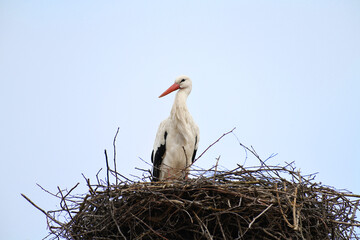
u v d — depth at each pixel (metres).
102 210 11.05
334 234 10.95
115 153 10.73
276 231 10.61
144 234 10.58
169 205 10.75
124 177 11.12
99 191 10.97
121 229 11.09
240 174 11.42
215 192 10.84
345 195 11.05
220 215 10.69
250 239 10.76
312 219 10.96
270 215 10.63
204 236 10.61
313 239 10.93
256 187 11.01
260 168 11.48
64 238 10.93
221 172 11.51
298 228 10.02
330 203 11.08
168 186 11.12
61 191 10.81
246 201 10.69
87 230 10.98
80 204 11.09
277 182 11.26
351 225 10.62
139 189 10.88
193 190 10.95
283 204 10.70
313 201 10.78
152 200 10.73
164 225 10.75
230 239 10.70
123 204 10.95
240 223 10.70
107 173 10.70
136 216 10.84
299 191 10.88
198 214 10.76
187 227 10.78
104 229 10.90
